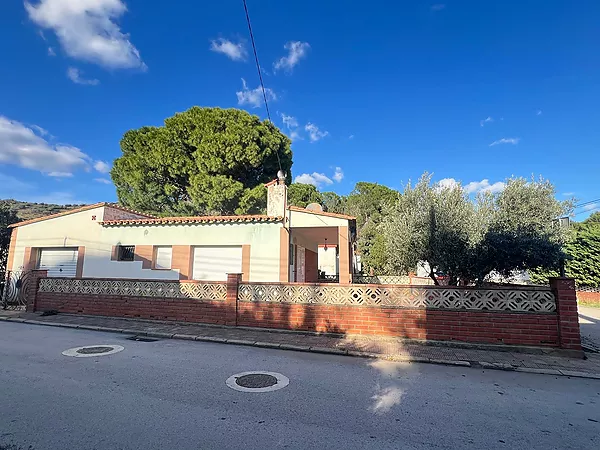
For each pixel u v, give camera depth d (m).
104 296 11.46
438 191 9.60
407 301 8.58
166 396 4.61
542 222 8.84
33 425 3.63
